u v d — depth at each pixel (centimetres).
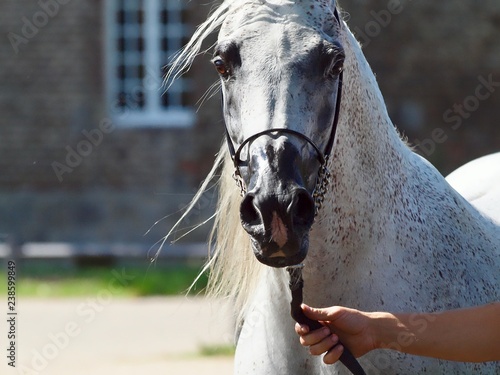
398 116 2247
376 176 444
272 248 374
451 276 460
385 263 442
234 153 419
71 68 2286
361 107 438
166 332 1298
